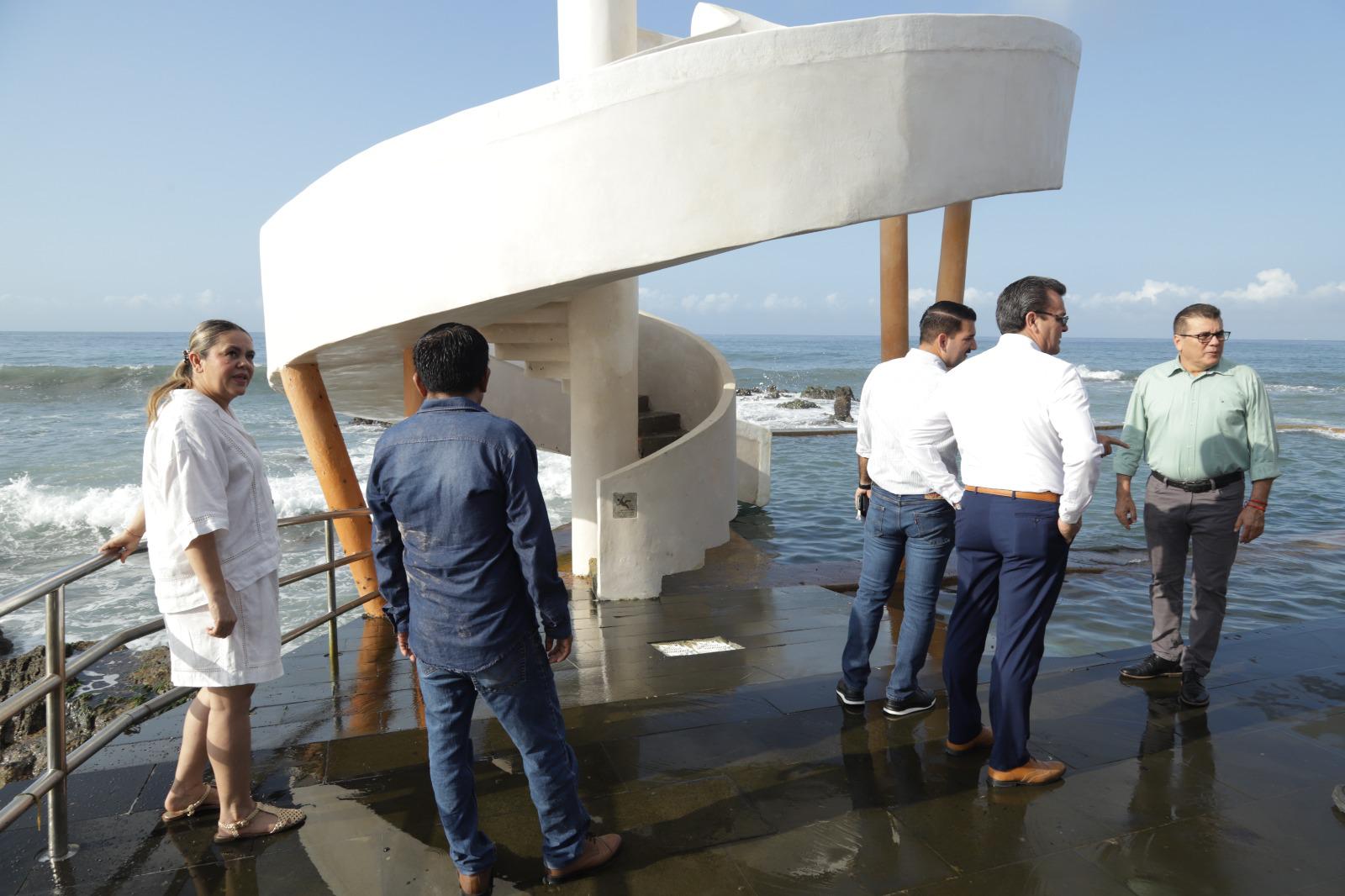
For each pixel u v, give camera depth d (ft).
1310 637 14.14
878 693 12.19
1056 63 16.34
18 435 72.74
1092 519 31.42
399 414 39.47
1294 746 10.06
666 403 34.76
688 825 8.31
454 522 6.60
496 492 6.63
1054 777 9.12
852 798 8.86
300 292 18.07
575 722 10.96
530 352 24.64
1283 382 146.51
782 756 9.89
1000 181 15.46
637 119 14.34
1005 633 8.94
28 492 47.26
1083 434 8.14
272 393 107.04
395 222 16.16
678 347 34.01
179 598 7.41
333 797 8.87
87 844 7.91
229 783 7.84
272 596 7.88
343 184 16.76
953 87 14.69
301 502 44.27
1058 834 8.14
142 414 88.17
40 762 16.63
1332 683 12.08
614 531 20.24
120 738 11.25
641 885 7.32
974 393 9.04
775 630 16.97
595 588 21.67
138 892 7.18
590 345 23.39
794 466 48.49
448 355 6.84
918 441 9.73
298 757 9.84
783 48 13.94
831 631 16.78
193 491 7.06
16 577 31.55
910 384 10.34
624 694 12.98
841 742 10.26
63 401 97.14
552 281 15.10
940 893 7.20
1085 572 22.68
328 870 7.52
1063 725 10.69
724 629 17.21
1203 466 11.27
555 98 14.58
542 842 7.87
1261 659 13.08
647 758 9.83
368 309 16.79
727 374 28.40
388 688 13.43
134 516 8.23
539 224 15.01
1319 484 39.52
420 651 6.89
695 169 14.32
